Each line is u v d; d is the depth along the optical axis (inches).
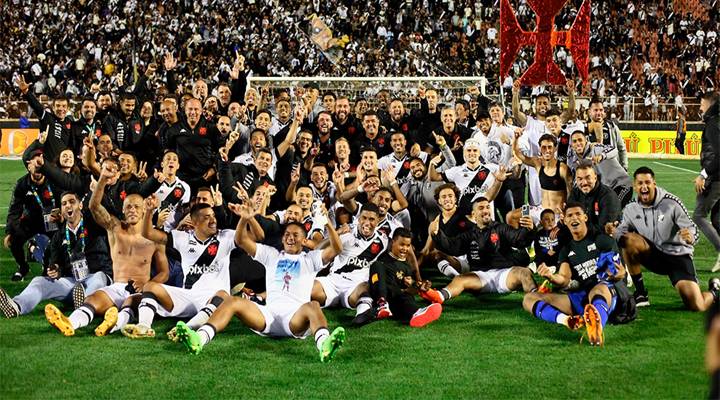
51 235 395.2
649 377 243.0
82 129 455.2
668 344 276.7
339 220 380.8
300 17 1322.6
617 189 403.5
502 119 460.1
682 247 326.3
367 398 226.1
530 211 395.9
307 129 459.5
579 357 263.4
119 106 465.4
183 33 1325.0
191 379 242.4
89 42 1358.3
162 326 301.6
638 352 267.9
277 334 284.0
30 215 390.3
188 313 302.5
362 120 462.9
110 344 277.9
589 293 293.4
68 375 245.6
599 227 318.3
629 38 1336.1
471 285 347.3
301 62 1277.1
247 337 287.7
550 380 241.0
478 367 253.9
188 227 319.9
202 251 307.3
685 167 980.6
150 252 311.7
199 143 427.5
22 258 390.9
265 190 348.8
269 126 427.2
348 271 329.7
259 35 1331.2
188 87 1114.7
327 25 1318.9
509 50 629.0
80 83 1266.0
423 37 1346.0
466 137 455.8
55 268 322.7
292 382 239.8
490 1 1381.6
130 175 380.5
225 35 1322.6
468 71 1267.2
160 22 1344.7
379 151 448.8
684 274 323.9
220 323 271.7
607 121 414.9
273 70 1267.2
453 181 409.4
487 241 351.9
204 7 1373.0
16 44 1375.5
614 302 293.0
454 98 669.9
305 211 363.6
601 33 1332.4
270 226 351.9
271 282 286.5
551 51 617.9
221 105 488.1
